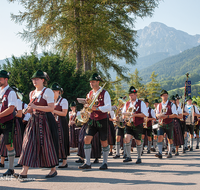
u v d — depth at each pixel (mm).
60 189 3318
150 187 3420
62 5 17391
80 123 6219
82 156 6156
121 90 49219
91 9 17391
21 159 3904
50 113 4211
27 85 14047
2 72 4473
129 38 20812
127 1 18672
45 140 4008
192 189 3311
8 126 4438
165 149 11172
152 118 9469
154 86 52750
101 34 16969
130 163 6176
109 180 3891
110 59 20719
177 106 8508
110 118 8273
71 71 15859
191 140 10133
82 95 15367
